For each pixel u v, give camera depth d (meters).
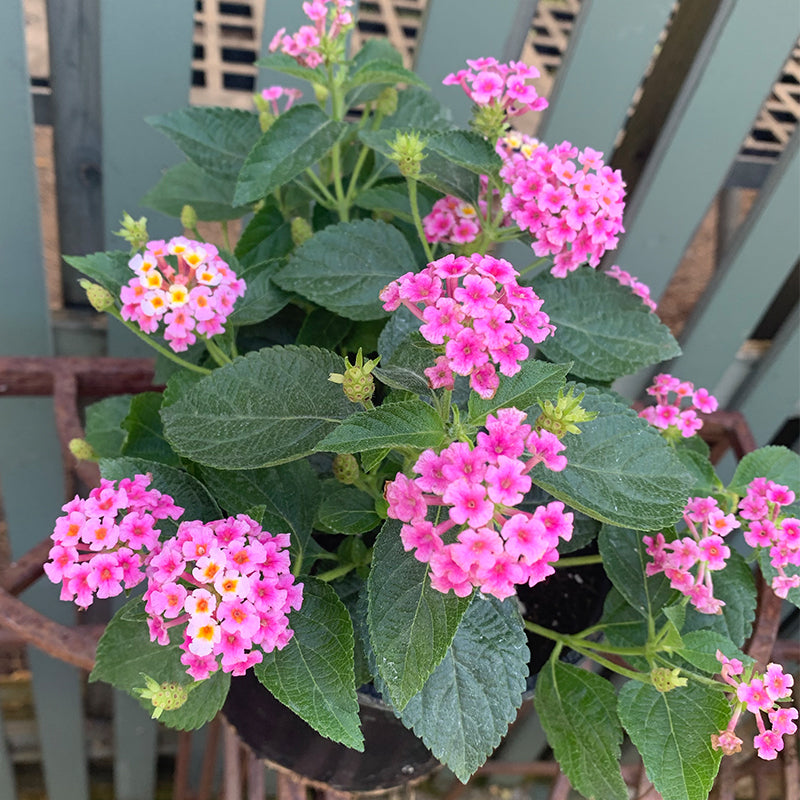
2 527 0.56
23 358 0.36
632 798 0.48
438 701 0.22
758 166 0.46
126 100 0.35
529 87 0.27
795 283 0.50
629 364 0.27
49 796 0.64
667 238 0.42
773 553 0.26
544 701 0.26
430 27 0.35
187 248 0.24
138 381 0.37
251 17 0.48
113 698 0.54
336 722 0.20
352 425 0.19
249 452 0.22
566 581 0.30
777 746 0.23
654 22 0.35
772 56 0.36
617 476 0.22
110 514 0.21
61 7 0.34
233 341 0.27
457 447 0.18
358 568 0.26
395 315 0.25
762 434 0.50
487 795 0.68
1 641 0.46
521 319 0.20
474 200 0.27
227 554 0.20
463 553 0.18
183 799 0.57
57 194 0.40
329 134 0.28
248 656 0.20
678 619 0.24
